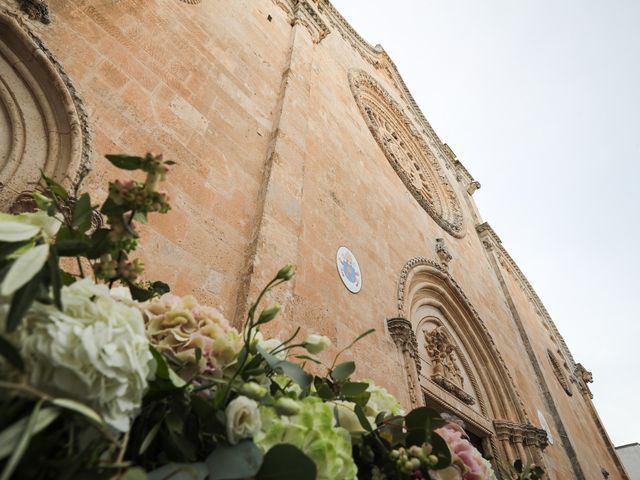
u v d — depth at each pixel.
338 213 6.76
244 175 5.00
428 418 1.80
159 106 4.38
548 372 14.84
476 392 9.38
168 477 1.12
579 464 11.39
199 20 5.98
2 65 3.26
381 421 1.92
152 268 3.33
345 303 5.63
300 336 4.38
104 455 1.05
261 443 1.39
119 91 4.02
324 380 1.99
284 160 5.64
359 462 1.83
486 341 10.50
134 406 1.14
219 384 1.50
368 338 5.70
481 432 8.77
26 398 0.95
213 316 1.82
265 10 8.34
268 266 4.29
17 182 2.86
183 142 4.41
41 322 1.06
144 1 5.12
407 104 16.81
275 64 7.41
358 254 6.72
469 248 14.23
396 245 8.45
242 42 6.73
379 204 8.64
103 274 1.38
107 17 4.42
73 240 1.29
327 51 10.90
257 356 1.65
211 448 1.37
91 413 0.96
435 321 9.38
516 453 8.88
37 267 1.05
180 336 1.61
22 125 3.16
